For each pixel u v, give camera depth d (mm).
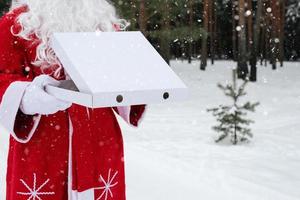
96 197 1761
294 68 41875
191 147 8461
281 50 43250
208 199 4031
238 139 9031
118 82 1382
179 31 19578
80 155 1719
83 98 1336
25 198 1727
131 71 1452
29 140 1717
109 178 1776
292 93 20609
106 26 1833
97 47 1525
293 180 6027
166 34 19531
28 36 1714
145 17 19688
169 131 10352
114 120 1835
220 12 57938
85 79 1362
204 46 37781
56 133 1735
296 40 56625
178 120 12406
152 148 8328
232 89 8977
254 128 10812
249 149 8289
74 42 1522
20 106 1534
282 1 43844
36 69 1741
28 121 1601
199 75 32750
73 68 1426
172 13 20531
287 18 56344
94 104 1303
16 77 1659
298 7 55750
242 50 28141
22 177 1726
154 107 15367
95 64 1441
